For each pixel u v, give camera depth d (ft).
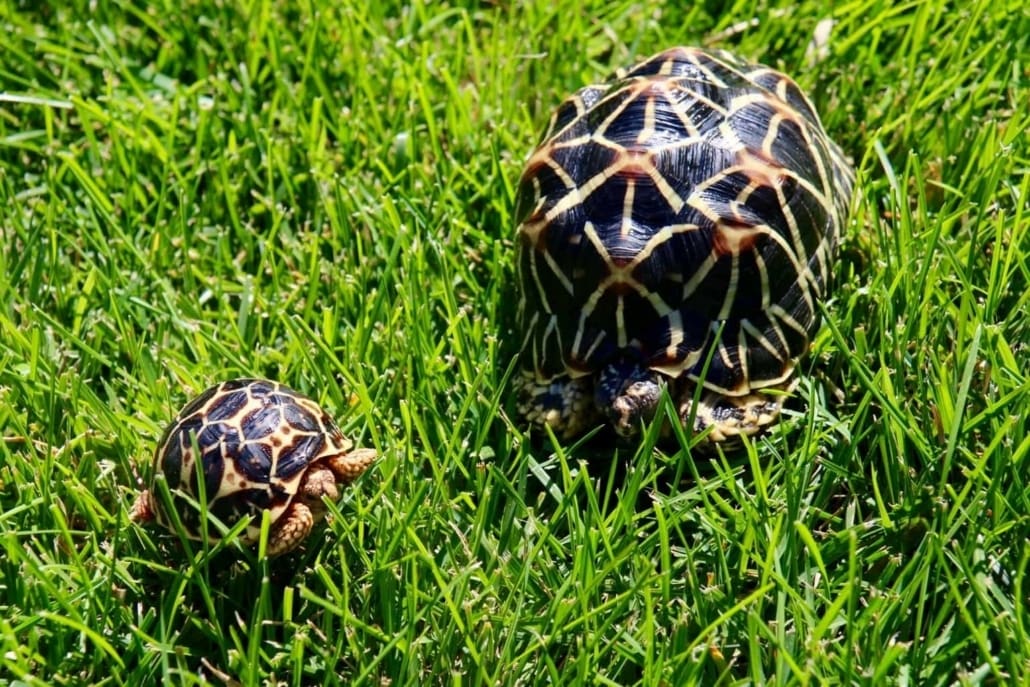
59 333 3.34
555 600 2.94
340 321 3.44
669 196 3.04
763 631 2.88
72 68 3.92
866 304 3.30
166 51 3.96
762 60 3.86
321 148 3.72
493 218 3.59
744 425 3.05
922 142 3.60
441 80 3.88
